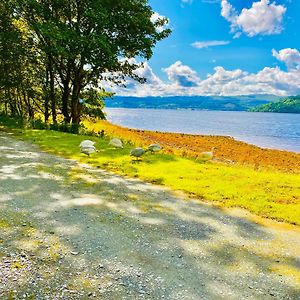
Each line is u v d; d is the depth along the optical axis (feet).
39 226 26.32
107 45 89.45
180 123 359.66
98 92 119.34
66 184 39.42
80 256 22.03
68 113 115.03
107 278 19.70
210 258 23.04
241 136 209.05
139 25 95.61
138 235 25.99
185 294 18.57
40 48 99.66
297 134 232.12
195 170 51.29
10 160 51.21
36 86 125.18
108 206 32.40
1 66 110.73
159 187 41.22
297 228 29.78
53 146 67.82
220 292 19.02
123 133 153.17
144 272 20.62
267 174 53.01
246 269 21.85
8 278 18.93
